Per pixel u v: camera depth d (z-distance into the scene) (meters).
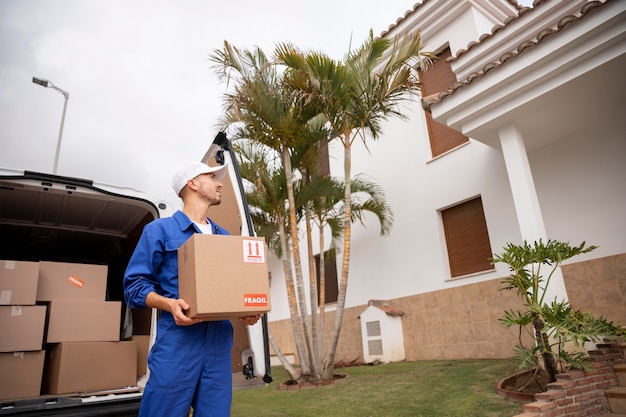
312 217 8.76
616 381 4.11
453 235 7.79
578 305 5.71
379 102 6.33
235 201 3.26
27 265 2.97
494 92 5.29
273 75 6.62
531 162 6.54
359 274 9.30
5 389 2.71
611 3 4.29
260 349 2.92
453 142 8.12
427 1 8.41
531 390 4.18
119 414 2.55
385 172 9.13
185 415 1.82
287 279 7.04
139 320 4.01
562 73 4.79
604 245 5.62
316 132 7.06
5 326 2.78
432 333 7.57
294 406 5.16
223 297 1.77
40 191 3.45
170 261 2.04
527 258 4.25
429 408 4.27
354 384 5.97
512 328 6.46
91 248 4.98
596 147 5.83
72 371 2.91
